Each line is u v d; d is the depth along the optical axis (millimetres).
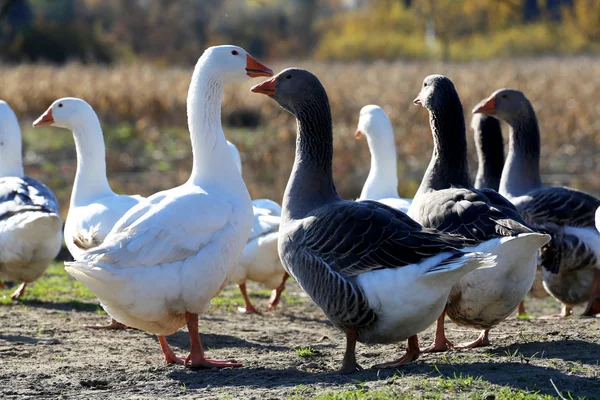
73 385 6793
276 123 31250
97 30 70688
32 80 37625
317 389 6246
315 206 7430
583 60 62375
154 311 7137
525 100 10562
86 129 9781
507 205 7516
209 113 8070
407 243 6332
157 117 33688
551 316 10461
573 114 29125
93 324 9648
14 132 11734
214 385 6703
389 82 42562
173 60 80750
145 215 7133
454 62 66125
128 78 41000
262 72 8148
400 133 27594
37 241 10125
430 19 85438
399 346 8430
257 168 22438
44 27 63406
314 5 108938
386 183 11234
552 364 6793
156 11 87125
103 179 9891
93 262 6785
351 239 6512
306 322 10406
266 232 10703
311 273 6789
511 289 7156
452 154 7961
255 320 10516
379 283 6348
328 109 7617
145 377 7078
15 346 8336
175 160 26078
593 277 9844
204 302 7309
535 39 78938
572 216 9641
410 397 5781
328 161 7594
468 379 6227
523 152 10594
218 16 90562
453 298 7426
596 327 8711
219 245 7316
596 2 74438
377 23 95875
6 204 10250
